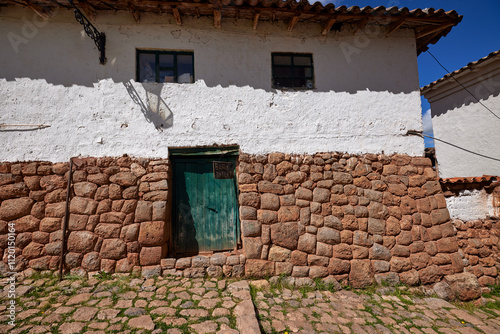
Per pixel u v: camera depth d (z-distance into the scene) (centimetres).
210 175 491
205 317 331
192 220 478
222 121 479
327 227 470
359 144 507
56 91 448
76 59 456
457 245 489
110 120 454
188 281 419
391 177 501
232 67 491
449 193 511
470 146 702
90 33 423
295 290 431
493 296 463
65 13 459
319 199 477
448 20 495
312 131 498
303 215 468
